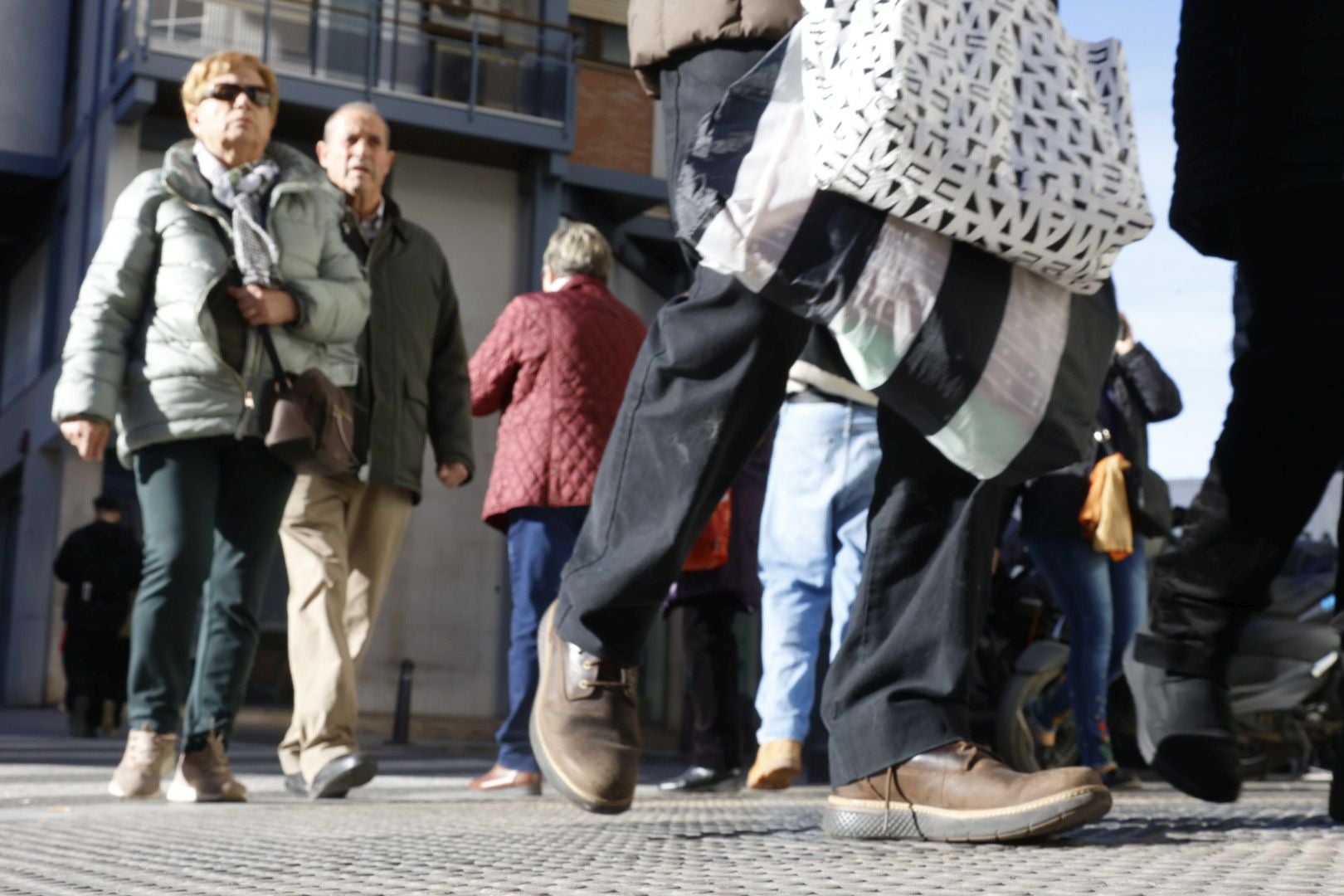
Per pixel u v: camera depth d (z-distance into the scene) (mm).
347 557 5102
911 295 2088
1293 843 2291
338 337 4691
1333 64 2822
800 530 5125
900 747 2348
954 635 2359
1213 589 3059
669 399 2320
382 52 19797
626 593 2365
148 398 4395
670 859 2023
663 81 2398
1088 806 2217
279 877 1816
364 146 5488
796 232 2082
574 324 5422
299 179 4754
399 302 5441
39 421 22516
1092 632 6219
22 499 23125
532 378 5406
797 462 5121
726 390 2289
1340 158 2811
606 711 2457
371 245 5445
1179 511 7070
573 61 20656
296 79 19344
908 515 2391
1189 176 3053
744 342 2277
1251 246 2965
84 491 21062
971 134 2049
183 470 4406
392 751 13367
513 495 5359
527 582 5406
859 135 2004
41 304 24000
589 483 5332
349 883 1740
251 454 4551
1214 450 3057
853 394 5098
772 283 2102
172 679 4406
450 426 5656
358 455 5141
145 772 4375
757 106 2125
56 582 21438
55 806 3932
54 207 23094
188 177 4547
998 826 2246
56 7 23578
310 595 4879
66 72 23469
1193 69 3055
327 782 4723
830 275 2082
